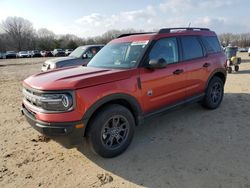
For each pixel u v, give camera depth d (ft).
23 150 12.86
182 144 12.85
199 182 9.59
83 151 12.51
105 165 11.18
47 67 32.01
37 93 10.69
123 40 15.11
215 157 11.36
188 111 17.95
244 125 15.02
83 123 10.42
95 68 13.42
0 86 34.30
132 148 12.65
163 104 13.79
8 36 277.23
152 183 9.73
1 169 11.10
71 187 9.69
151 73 12.80
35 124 10.84
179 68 14.38
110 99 11.14
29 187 9.78
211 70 17.02
